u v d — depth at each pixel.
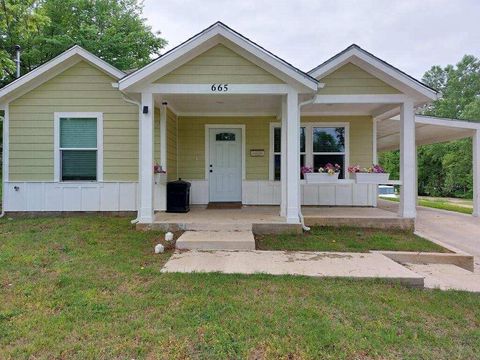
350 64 7.21
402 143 7.19
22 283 3.68
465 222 9.13
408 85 6.97
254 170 9.48
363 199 9.41
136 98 6.82
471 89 34.38
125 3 20.09
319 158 9.45
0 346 2.46
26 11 9.31
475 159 10.21
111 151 8.04
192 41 6.20
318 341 2.56
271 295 3.43
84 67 7.98
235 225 6.32
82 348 2.44
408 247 5.68
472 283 4.18
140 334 2.63
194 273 4.03
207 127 9.47
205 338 2.58
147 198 6.45
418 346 2.55
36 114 7.95
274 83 6.47
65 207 7.99
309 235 6.34
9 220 7.27
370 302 3.32
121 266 4.26
